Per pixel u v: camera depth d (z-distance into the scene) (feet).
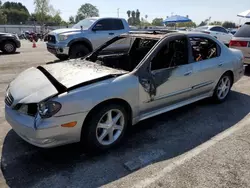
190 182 8.18
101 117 9.46
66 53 27.63
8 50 40.09
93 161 9.35
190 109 14.67
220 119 13.32
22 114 8.89
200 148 10.33
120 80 9.88
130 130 11.96
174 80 11.86
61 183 8.12
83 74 10.27
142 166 9.07
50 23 189.06
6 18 248.11
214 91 14.97
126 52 14.29
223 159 9.52
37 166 8.98
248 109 14.82
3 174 8.50
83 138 9.52
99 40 29.37
